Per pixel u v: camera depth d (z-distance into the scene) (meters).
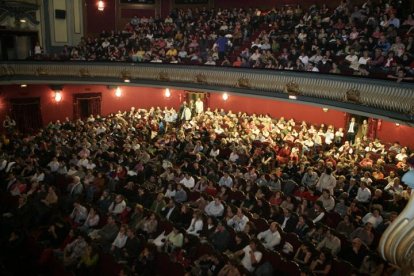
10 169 15.37
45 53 24.53
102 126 21.31
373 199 12.06
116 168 15.02
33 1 23.47
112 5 27.12
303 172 14.73
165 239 10.62
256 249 9.24
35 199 12.55
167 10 28.23
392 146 17.50
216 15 24.25
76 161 15.98
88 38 26.25
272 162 16.09
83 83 22.89
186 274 8.22
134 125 22.42
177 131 20.34
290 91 16.61
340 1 21.78
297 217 10.92
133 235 10.30
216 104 26.33
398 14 16.67
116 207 12.30
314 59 16.69
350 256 9.34
